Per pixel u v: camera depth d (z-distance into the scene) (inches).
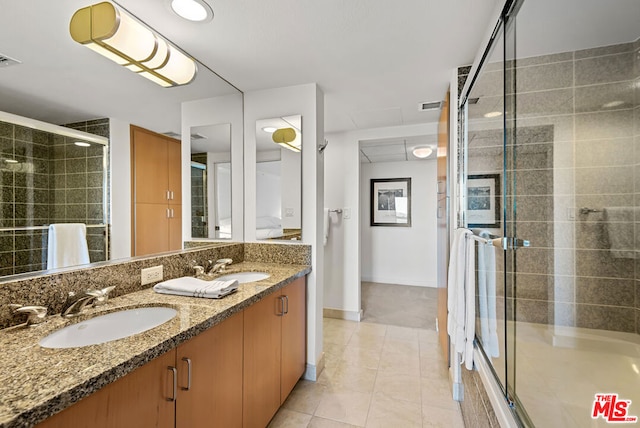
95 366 27.6
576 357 59.6
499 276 59.9
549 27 55.1
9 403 21.6
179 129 69.6
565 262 64.3
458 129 76.3
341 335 113.4
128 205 57.1
